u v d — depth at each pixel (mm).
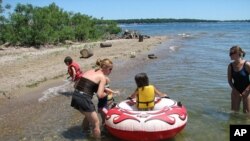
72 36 38312
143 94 7359
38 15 31875
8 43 31453
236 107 8609
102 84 6973
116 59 21438
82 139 7285
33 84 13242
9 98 11172
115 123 6852
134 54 23266
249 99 8312
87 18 47000
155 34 63656
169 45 33094
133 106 7723
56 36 33594
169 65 18641
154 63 19578
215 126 7926
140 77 7348
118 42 37938
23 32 30750
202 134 7430
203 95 11094
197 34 60844
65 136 7488
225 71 16203
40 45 31672
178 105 7379
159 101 7758
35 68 17547
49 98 11031
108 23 56062
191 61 20297
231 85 8562
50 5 40344
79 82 7070
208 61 20234
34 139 7375
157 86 12750
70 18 43469
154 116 6684
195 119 8453
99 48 29797
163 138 6715
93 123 7148
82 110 7004
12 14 31172
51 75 15273
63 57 22469
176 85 12883
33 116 9078
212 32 71000
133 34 48094
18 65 18812
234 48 8172
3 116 9172
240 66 8266
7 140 7367
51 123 8422
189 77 14609
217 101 10250
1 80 14227
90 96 7023
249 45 31828
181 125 6863
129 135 6707
